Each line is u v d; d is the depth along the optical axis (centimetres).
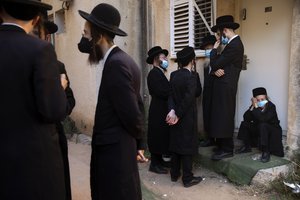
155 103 464
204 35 537
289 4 458
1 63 175
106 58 240
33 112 181
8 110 175
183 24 559
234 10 542
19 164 176
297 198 359
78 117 699
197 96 493
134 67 240
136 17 623
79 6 655
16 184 176
